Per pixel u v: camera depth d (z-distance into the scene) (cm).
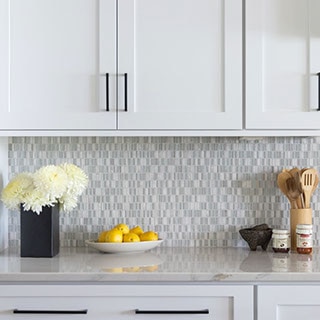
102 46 243
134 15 244
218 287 211
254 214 278
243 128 244
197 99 244
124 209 279
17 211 279
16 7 244
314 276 208
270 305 210
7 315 213
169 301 212
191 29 244
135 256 251
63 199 254
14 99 244
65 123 244
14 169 278
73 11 244
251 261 237
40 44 244
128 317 212
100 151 278
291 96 243
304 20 243
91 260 240
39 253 248
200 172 278
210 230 278
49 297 212
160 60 244
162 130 244
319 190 277
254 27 243
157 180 278
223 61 244
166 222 278
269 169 278
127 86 244
